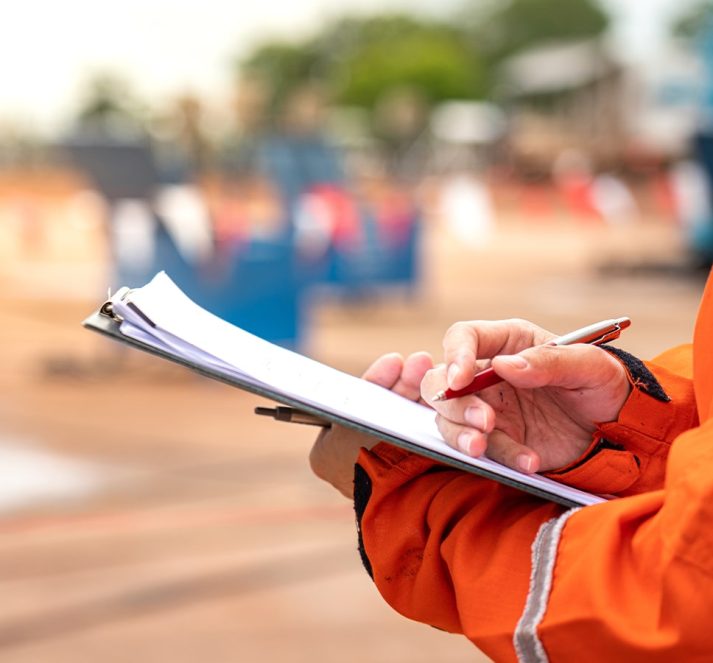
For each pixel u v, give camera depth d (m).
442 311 11.84
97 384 7.81
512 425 1.23
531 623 0.99
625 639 0.92
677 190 16.03
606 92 44.12
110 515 4.88
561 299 13.09
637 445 1.22
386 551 1.20
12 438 6.24
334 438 1.29
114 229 7.68
